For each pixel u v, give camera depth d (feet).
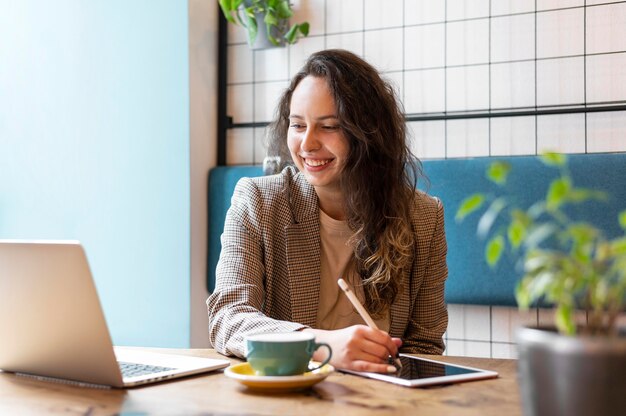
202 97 9.74
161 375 3.91
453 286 8.48
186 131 9.46
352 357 4.15
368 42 9.32
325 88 5.52
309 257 5.68
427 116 8.96
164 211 9.55
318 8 9.57
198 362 4.33
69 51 10.06
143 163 9.68
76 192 10.02
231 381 3.92
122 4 9.77
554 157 2.59
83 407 3.36
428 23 9.02
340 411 3.23
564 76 8.39
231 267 5.39
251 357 3.73
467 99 8.84
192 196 9.52
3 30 10.36
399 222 5.70
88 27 9.95
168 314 9.53
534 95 8.52
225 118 9.98
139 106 9.69
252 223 5.61
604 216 7.82
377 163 5.68
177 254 9.49
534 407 2.51
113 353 3.64
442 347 5.98
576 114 8.35
